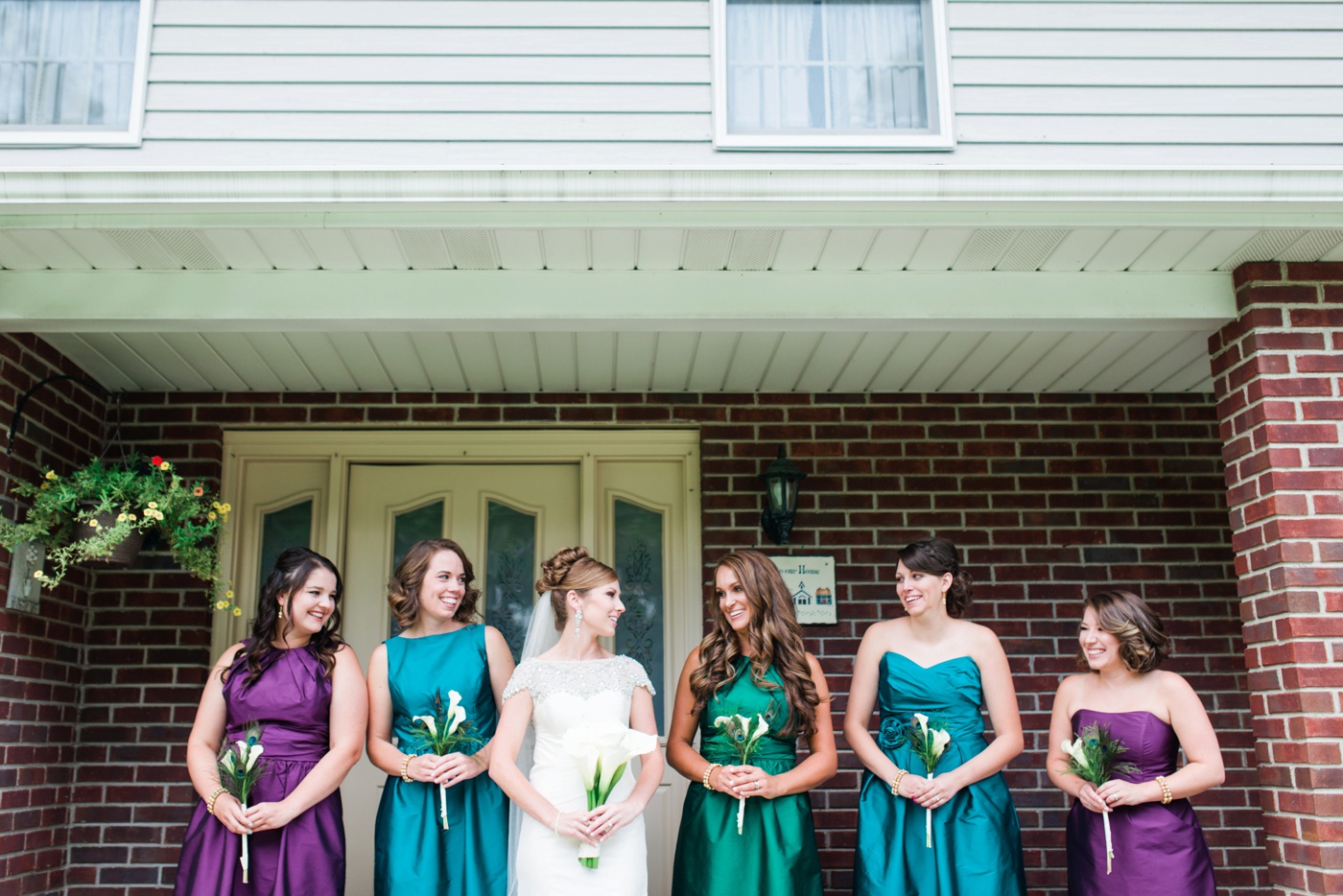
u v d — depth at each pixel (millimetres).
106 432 4746
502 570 4898
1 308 3445
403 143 3275
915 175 3062
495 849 3271
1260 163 3338
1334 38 3441
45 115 3400
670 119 3336
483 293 3514
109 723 4453
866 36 3566
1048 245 3393
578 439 4918
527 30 3369
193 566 4113
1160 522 4859
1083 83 3398
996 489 4859
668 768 4691
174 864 4344
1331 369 3518
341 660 3322
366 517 4906
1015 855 3367
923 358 4453
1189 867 3135
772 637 3438
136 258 3406
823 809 4484
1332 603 3348
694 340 4211
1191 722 3238
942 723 3404
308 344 4250
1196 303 3623
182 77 3309
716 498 4793
